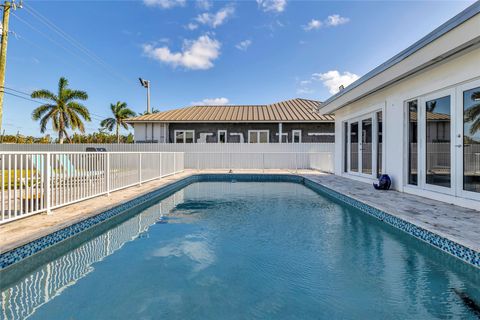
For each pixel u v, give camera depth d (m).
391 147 6.50
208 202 6.78
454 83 4.48
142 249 3.67
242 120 15.41
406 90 5.86
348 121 9.34
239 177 11.20
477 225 3.45
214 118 16.00
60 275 2.92
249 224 4.81
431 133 5.19
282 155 13.88
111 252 3.58
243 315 2.17
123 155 6.75
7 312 2.22
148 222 5.00
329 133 15.82
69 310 2.25
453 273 2.89
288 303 2.34
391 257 3.30
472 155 4.34
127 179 6.95
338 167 10.29
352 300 2.38
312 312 2.20
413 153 5.84
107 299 2.43
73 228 3.74
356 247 3.64
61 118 22.77
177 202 6.79
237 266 3.11
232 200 7.04
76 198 4.91
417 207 4.52
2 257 2.70
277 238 4.05
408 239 3.78
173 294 2.50
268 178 11.07
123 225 4.82
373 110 7.39
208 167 13.91
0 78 10.95
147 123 16.39
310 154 13.80
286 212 5.68
